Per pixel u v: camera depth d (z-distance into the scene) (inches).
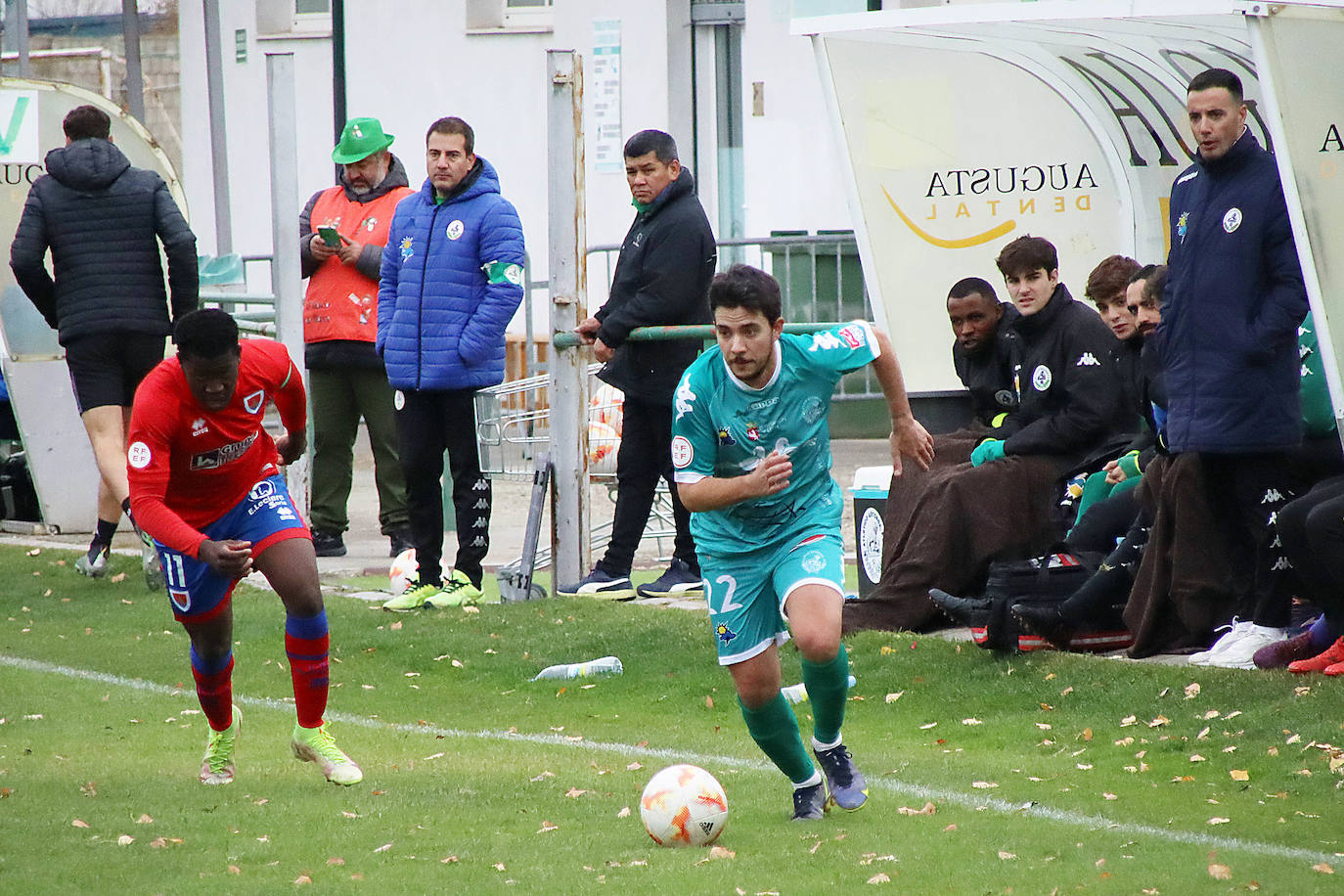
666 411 1258.6
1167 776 796.0
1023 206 1326.3
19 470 1777.8
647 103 2310.5
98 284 1359.5
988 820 721.6
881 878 618.2
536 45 2445.9
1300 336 962.1
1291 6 864.3
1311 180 877.8
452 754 896.3
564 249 1314.0
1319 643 916.6
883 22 1214.3
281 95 1499.8
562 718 1008.2
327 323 1492.4
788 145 2177.7
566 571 1334.9
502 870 643.5
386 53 2541.8
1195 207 943.7
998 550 1101.1
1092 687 935.0
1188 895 596.4
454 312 1258.0
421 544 1299.2
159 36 2763.3
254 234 2659.9
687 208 1234.6
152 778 831.1
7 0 2891.2
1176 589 968.3
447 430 1284.4
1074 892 602.5
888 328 1318.9
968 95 1305.4
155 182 1379.2
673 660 1099.9
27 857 665.6
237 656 1179.9
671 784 684.7
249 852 674.8
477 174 1272.1
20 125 1663.4
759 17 2180.1
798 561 707.4
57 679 1109.7
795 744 727.1
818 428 714.8
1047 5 1124.5
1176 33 1173.7
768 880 623.2
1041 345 1124.5
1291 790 753.0
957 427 1302.9
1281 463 943.7
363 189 1508.4
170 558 781.3
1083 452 1116.5
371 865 654.5
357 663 1155.3
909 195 1312.7
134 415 765.3
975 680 987.9
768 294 678.5
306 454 1558.8
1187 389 946.1
